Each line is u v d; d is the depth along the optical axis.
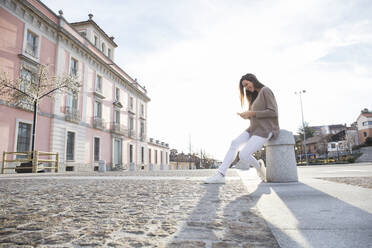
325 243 0.99
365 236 1.05
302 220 1.35
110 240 1.13
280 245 0.99
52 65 16.03
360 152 39.34
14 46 13.41
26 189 3.39
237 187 3.07
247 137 3.63
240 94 3.85
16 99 12.89
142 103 32.12
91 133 20.20
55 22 16.53
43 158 15.12
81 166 18.53
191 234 1.20
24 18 14.07
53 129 15.79
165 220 1.50
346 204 1.71
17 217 1.64
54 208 1.96
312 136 62.41
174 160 54.94
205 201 2.13
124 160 26.02
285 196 2.18
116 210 1.85
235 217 1.52
